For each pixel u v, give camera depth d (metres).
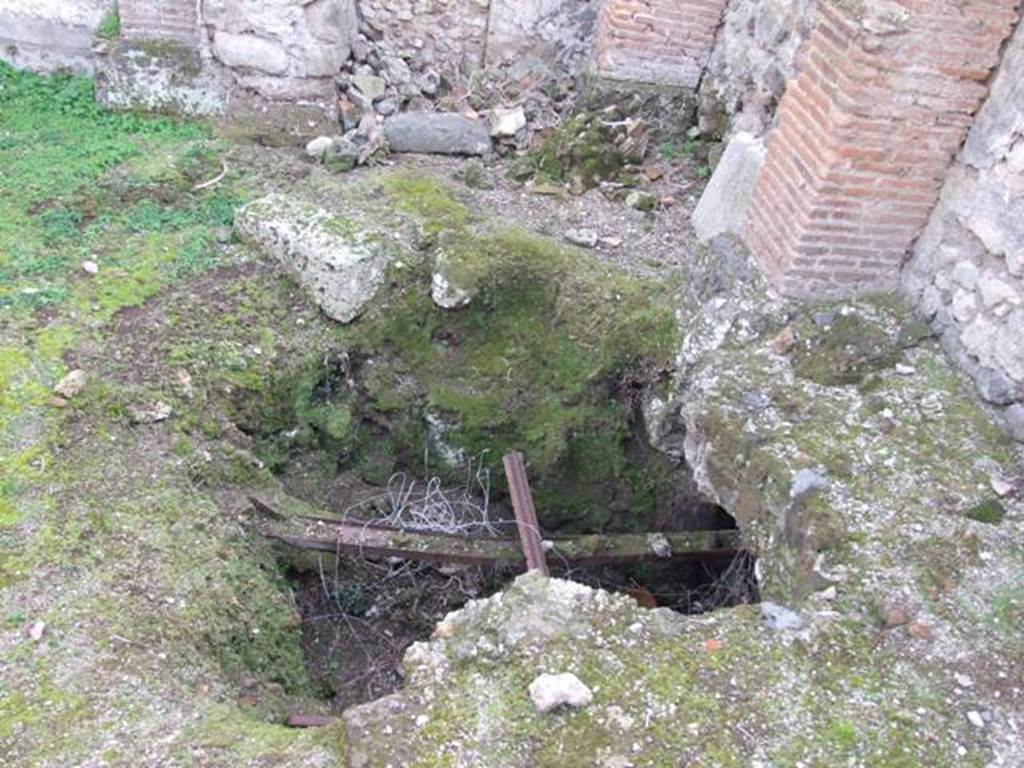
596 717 2.94
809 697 3.03
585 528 5.30
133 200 5.56
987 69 3.90
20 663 3.17
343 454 5.09
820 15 4.29
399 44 7.18
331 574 4.62
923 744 2.89
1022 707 3.02
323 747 2.97
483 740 2.89
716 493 4.08
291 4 6.16
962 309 4.16
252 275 5.12
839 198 4.21
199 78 6.40
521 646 3.15
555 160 6.24
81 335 4.52
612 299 5.11
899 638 3.21
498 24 7.17
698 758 2.83
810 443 3.90
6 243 5.04
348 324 5.04
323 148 6.23
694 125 6.57
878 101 3.95
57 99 6.52
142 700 3.11
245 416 4.59
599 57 6.57
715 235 5.10
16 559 3.49
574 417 5.09
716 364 4.39
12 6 6.63
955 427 3.98
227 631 3.61
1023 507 3.66
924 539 3.53
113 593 3.47
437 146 6.46
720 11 6.26
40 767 2.86
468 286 5.05
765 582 3.72
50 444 3.95
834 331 4.36
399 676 4.51
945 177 4.20
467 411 5.13
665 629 3.25
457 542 4.57
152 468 4.03
